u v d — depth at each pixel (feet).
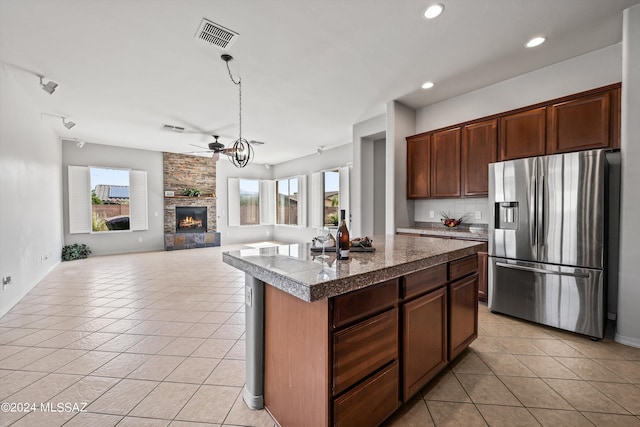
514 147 10.77
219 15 7.58
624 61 7.71
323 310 3.98
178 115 15.58
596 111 8.89
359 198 16.97
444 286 6.43
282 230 31.58
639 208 7.58
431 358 5.98
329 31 8.34
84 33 8.33
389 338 4.87
